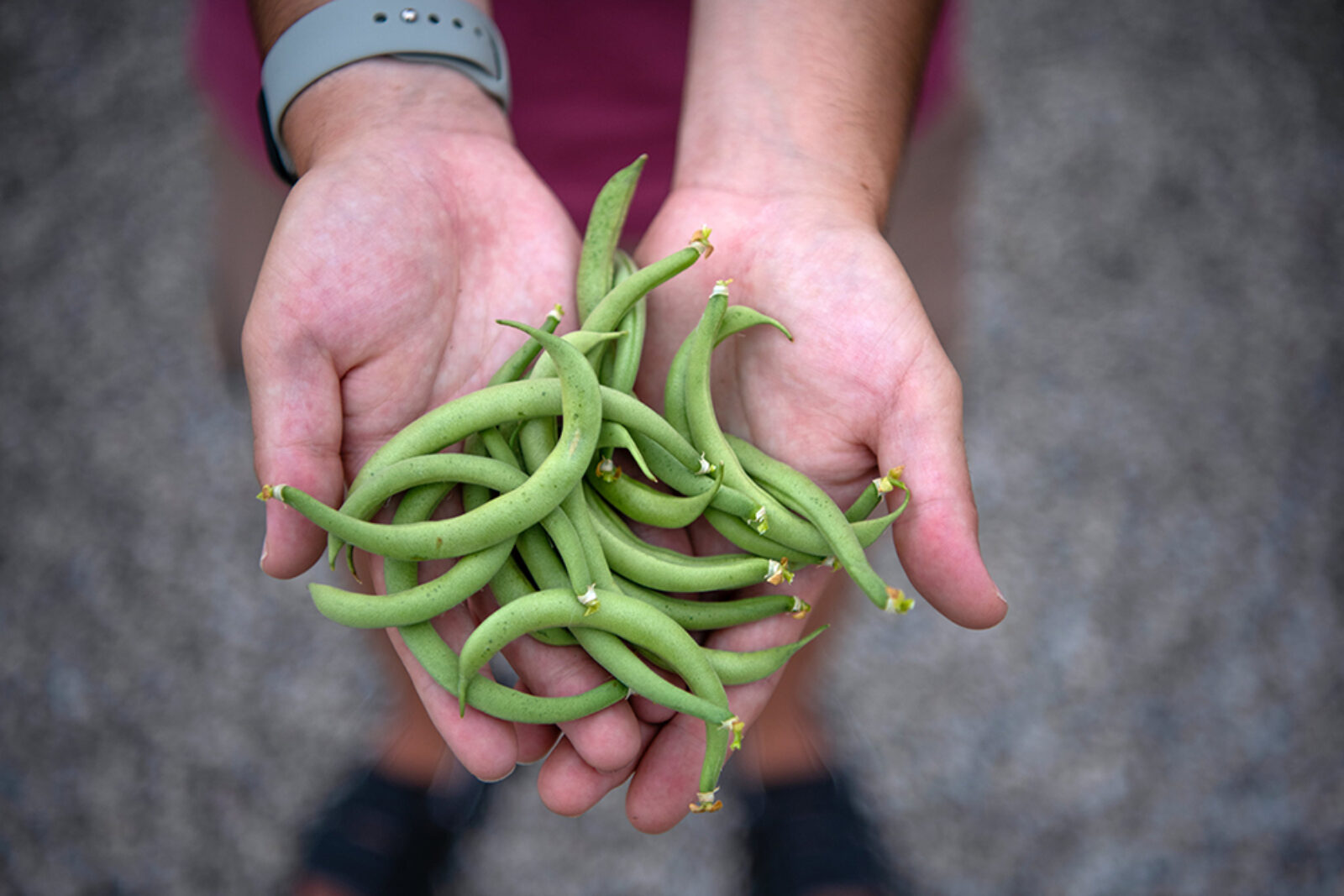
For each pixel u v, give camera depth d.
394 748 0.49
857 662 0.55
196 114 0.64
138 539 0.56
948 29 0.44
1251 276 0.64
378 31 0.38
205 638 0.55
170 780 0.52
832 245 0.36
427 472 0.33
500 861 0.52
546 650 0.34
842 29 0.39
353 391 0.36
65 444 0.58
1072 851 0.53
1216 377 0.61
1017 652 0.56
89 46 0.66
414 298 0.35
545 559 0.34
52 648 0.54
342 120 0.38
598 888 0.51
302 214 0.35
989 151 0.67
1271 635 0.56
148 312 0.60
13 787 0.52
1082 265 0.64
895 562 0.56
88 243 0.62
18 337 0.60
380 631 0.46
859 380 0.35
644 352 0.38
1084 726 0.54
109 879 0.51
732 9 0.39
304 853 0.49
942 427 0.35
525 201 0.39
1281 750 0.54
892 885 0.49
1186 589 0.57
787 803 0.48
